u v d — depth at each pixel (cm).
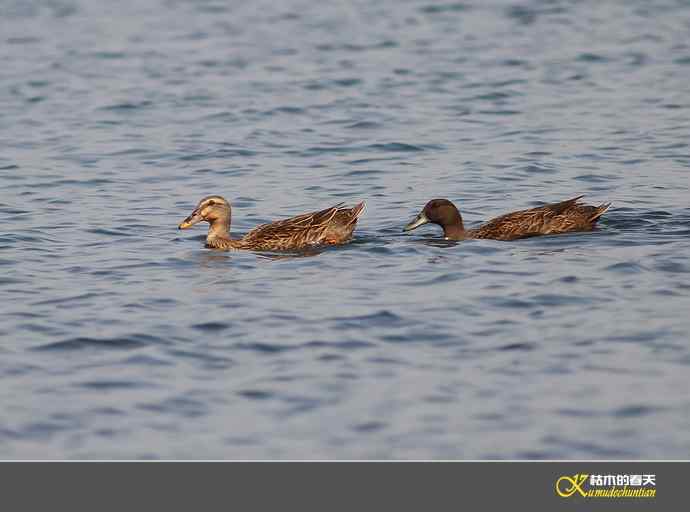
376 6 4938
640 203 2253
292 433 1287
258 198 2386
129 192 2431
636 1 4897
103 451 1253
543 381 1390
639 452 1233
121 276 1831
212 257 1948
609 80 3500
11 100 3362
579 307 1627
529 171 2553
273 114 3161
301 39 4253
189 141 2886
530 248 1939
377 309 1638
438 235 2069
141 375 1432
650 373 1401
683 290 1681
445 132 2942
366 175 2556
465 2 4956
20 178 2545
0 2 5147
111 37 4344
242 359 1475
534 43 4094
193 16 4781
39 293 1739
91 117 3155
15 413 1334
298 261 1908
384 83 3522
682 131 2881
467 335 1536
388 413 1323
